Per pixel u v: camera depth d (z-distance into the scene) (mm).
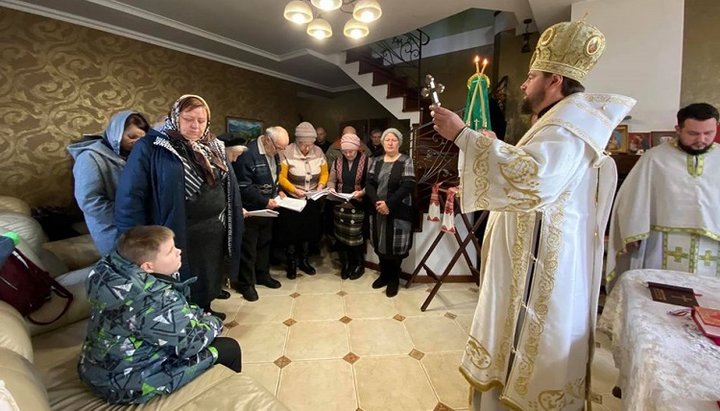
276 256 3203
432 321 2193
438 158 2803
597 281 958
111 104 3203
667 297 936
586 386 963
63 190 2965
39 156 2832
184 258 1508
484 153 821
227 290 2605
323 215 3506
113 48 3184
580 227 900
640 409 594
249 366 1724
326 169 3025
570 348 898
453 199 2283
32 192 2818
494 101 3117
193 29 3332
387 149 2525
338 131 6004
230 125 4254
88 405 963
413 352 1857
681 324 781
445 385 1598
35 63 2764
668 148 1549
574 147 790
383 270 2756
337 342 1945
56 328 1356
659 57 2211
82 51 2998
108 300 961
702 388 546
